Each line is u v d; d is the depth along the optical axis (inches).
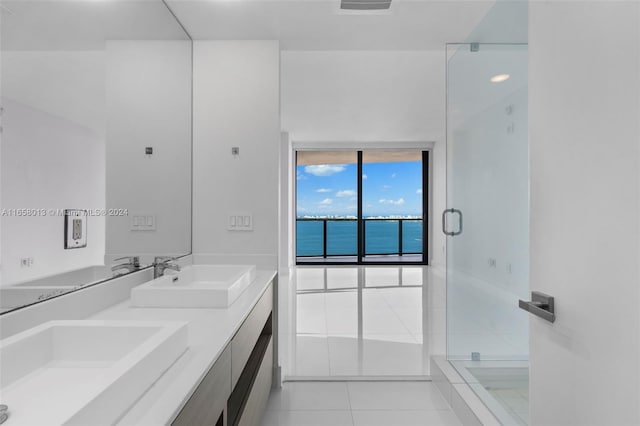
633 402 33.4
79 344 43.4
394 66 150.7
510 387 76.5
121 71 72.8
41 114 52.6
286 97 190.7
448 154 112.7
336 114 225.8
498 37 84.7
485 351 87.6
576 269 41.3
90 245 63.8
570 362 42.5
